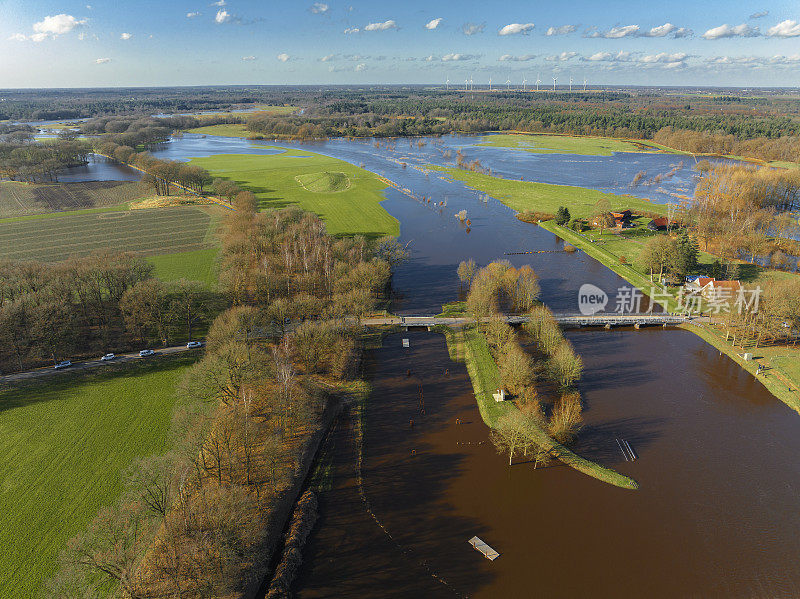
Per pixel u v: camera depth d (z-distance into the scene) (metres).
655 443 109.69
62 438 106.44
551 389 128.88
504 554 84.31
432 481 100.12
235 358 114.62
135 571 70.69
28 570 77.19
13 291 147.00
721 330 155.38
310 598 77.12
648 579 79.81
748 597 76.94
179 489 83.19
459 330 158.50
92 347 142.00
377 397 126.94
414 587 78.88
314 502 94.62
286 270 174.00
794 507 93.25
